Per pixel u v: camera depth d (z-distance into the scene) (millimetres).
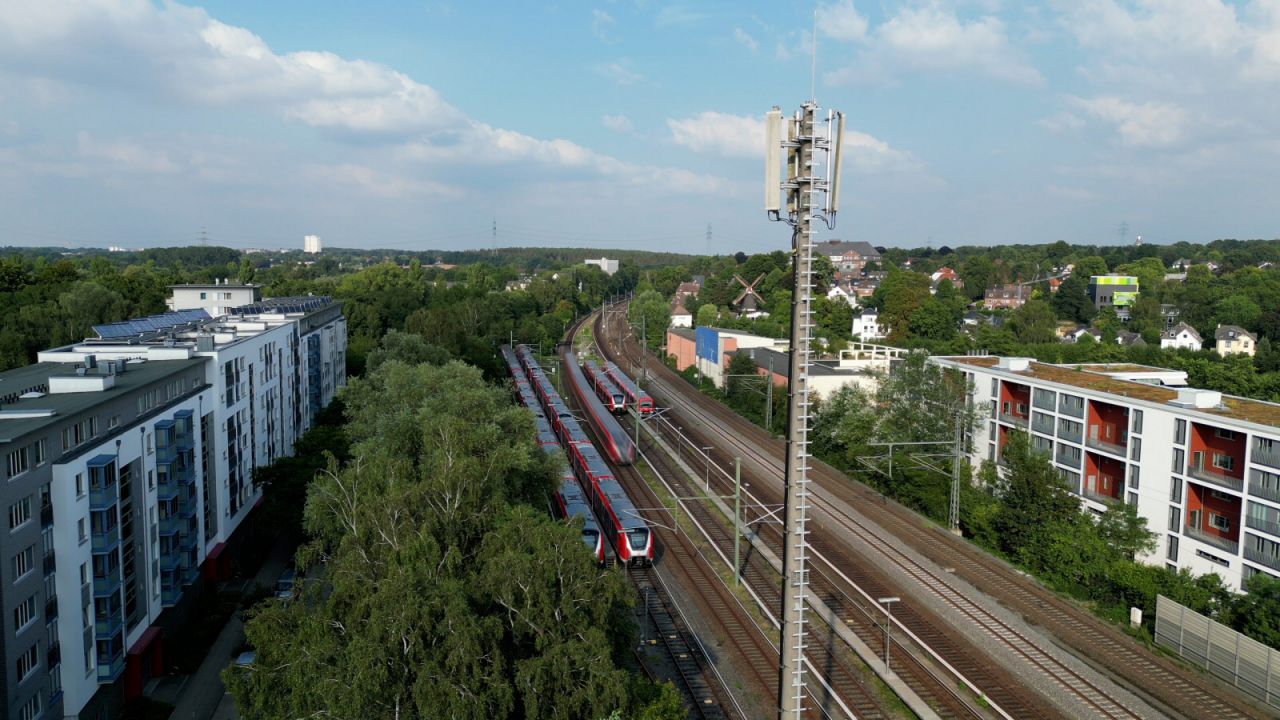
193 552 46750
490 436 40500
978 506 55625
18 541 31438
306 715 22156
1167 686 35406
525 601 25766
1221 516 48094
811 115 18094
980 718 32531
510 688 23234
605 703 23531
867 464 63469
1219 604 42344
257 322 72188
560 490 53406
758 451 78812
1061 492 51531
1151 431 51250
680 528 56094
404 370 59875
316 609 25609
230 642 45062
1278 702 34312
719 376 110875
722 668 37031
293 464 55156
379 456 38094
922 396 64688
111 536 37094
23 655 31703
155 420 43156
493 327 148375
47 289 107875
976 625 40688
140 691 39562
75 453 35125
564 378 121938
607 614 27141
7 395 40344
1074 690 34719
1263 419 45906
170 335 60156
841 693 34625
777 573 47969
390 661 22328
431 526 29062
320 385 87062
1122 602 44469
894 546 51844
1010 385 66250
